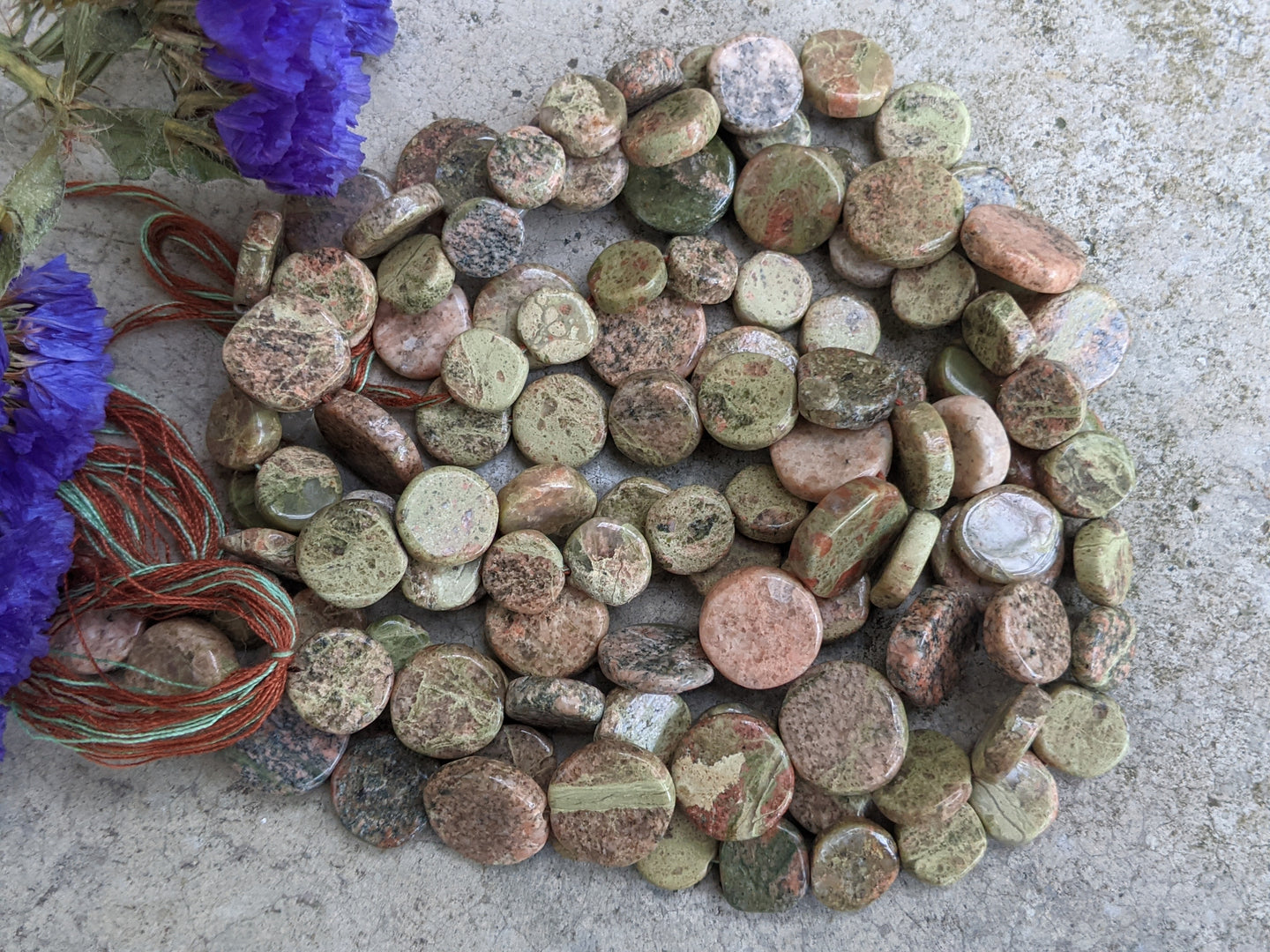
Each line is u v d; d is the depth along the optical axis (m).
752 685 0.16
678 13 0.17
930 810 0.15
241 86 0.12
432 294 0.15
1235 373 0.17
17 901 0.15
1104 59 0.17
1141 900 0.16
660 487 0.16
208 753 0.15
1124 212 0.17
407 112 0.16
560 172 0.15
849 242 0.16
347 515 0.15
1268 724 0.17
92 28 0.12
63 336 0.12
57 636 0.14
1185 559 0.17
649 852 0.15
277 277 0.15
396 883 0.15
